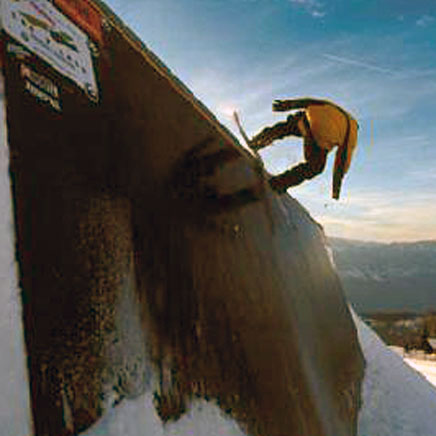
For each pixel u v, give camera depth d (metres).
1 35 1.84
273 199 5.77
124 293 2.14
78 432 1.58
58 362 1.60
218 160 4.11
